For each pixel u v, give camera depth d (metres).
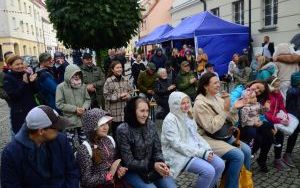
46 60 5.51
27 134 2.79
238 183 4.07
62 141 2.99
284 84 6.48
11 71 4.92
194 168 3.81
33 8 49.28
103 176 3.24
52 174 2.89
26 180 2.80
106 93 5.80
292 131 5.00
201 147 4.01
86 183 3.23
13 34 39.41
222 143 4.15
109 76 5.91
